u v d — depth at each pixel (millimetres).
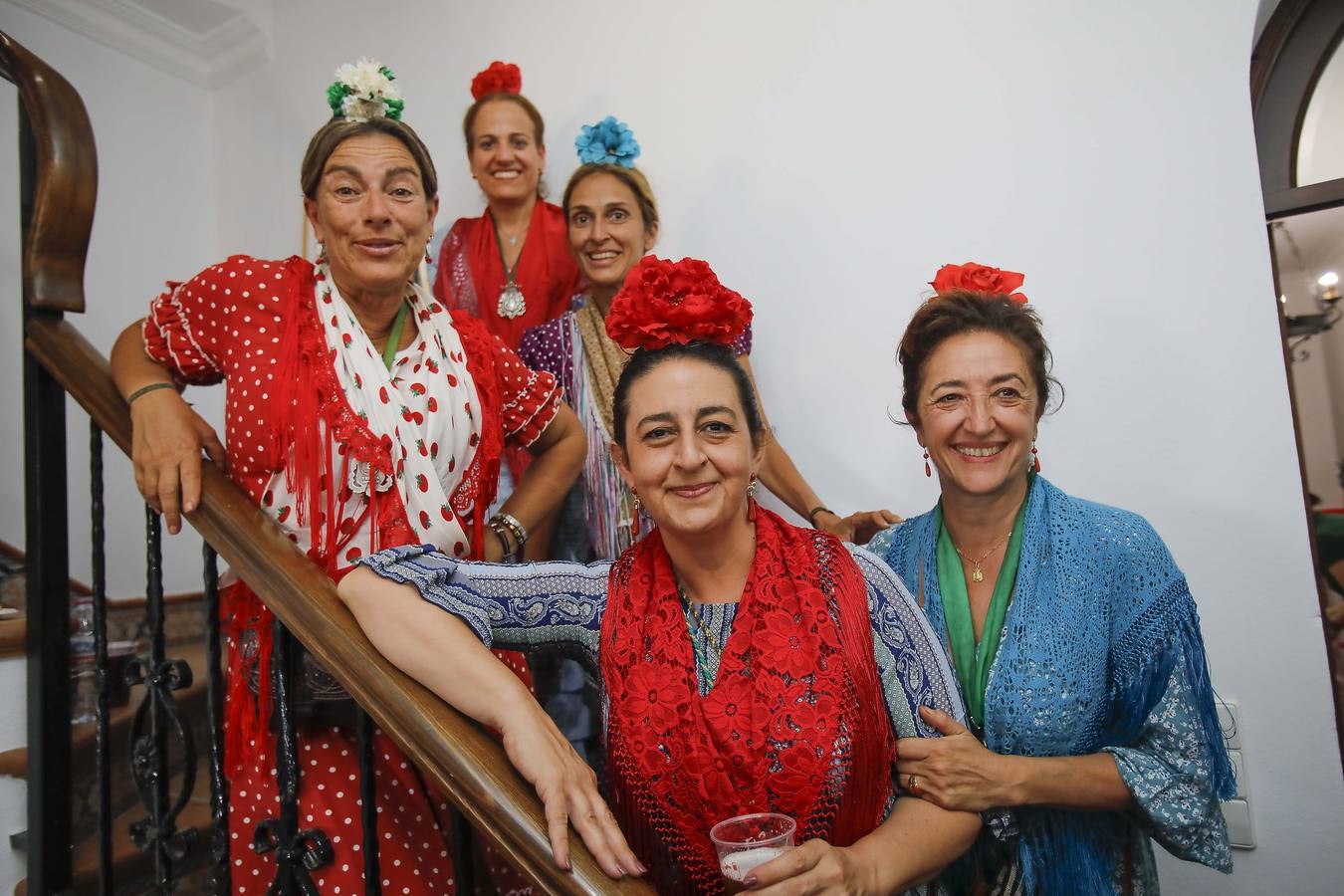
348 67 1351
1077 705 1218
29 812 1338
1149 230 1886
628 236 2006
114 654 2314
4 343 2602
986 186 2053
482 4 2775
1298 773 1721
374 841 1004
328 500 1282
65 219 1388
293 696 1130
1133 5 1906
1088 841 1232
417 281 2115
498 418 1486
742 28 2359
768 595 1069
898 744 1072
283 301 1318
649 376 1062
